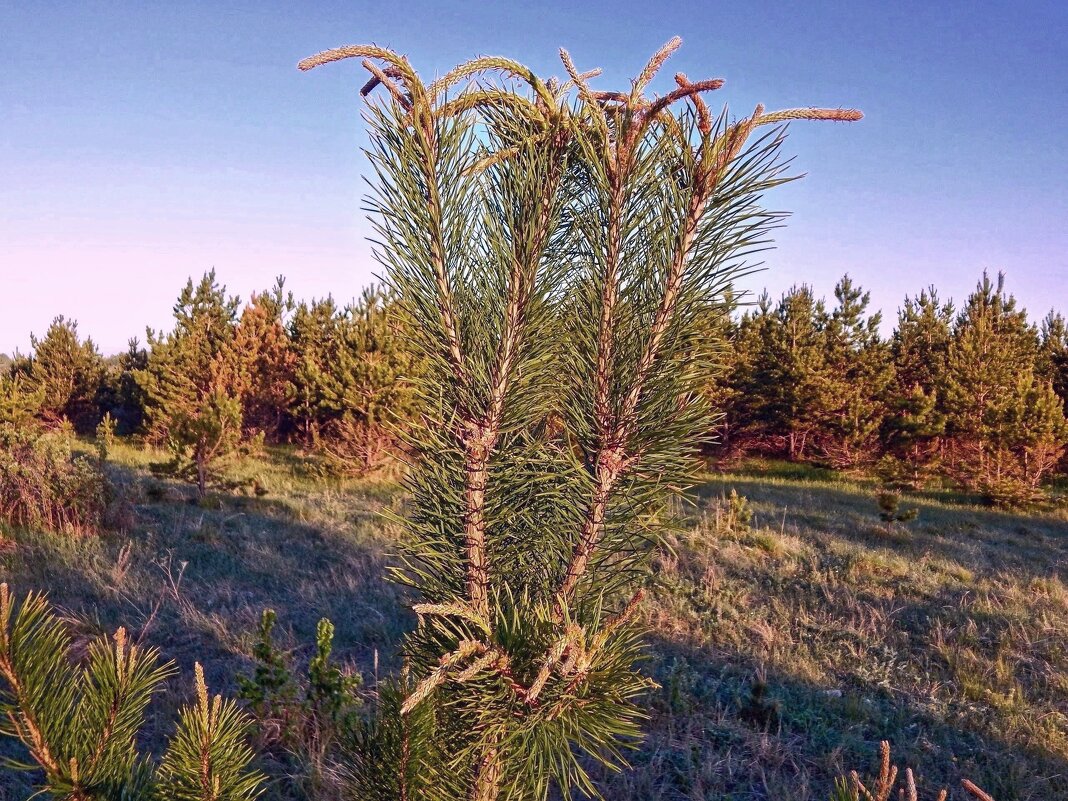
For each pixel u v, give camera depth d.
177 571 7.34
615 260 1.35
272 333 23.61
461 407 1.42
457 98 1.30
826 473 22.84
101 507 8.93
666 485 1.44
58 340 24.67
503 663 1.16
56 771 1.34
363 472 15.51
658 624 6.60
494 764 1.40
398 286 1.37
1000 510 17.81
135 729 1.50
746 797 3.96
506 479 1.43
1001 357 21.42
